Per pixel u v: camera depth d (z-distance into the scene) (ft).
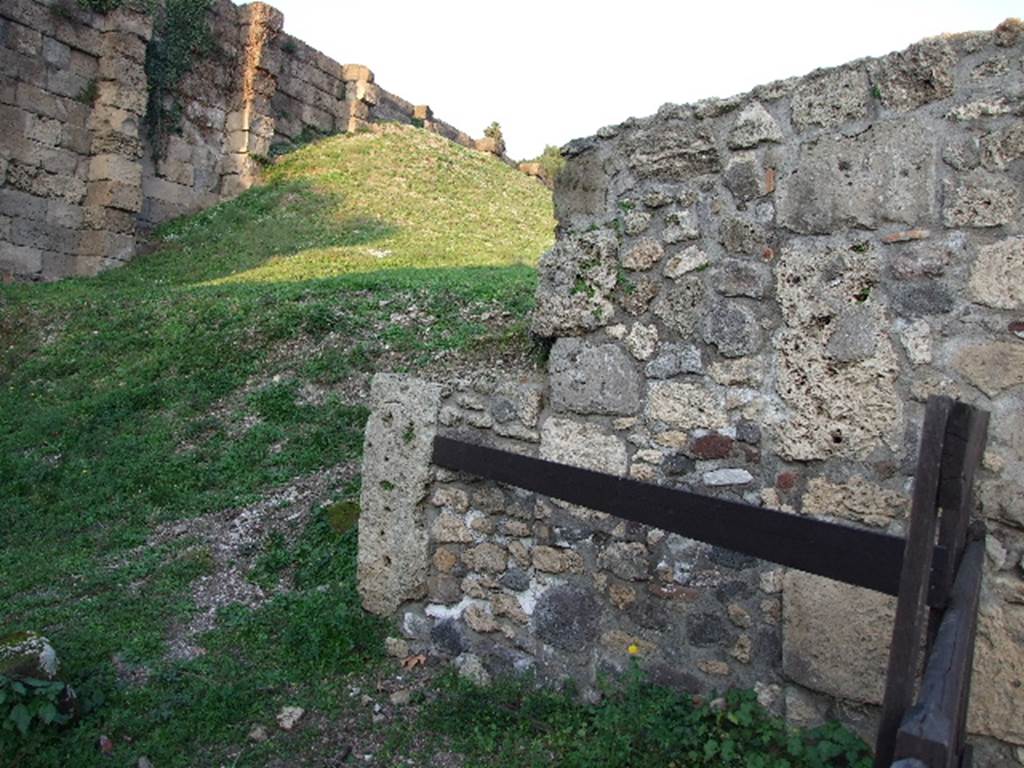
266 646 13.74
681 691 11.05
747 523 9.20
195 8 49.29
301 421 22.45
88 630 13.98
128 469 20.95
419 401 13.66
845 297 10.09
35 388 26.37
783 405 10.46
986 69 9.32
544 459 11.85
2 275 40.29
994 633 8.93
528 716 11.64
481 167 64.08
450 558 13.39
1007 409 9.03
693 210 11.27
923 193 9.63
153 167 47.96
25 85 40.78
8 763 10.56
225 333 27.30
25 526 18.92
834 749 9.48
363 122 64.13
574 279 12.25
